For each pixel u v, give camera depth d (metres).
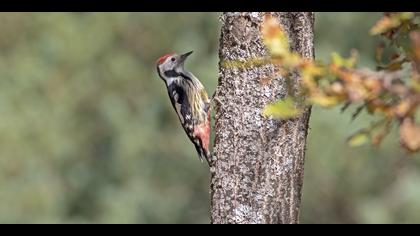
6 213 21.44
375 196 20.14
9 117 22.38
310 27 7.27
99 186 22.53
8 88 23.09
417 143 4.91
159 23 23.41
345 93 4.99
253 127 7.24
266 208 7.22
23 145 22.17
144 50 23.64
